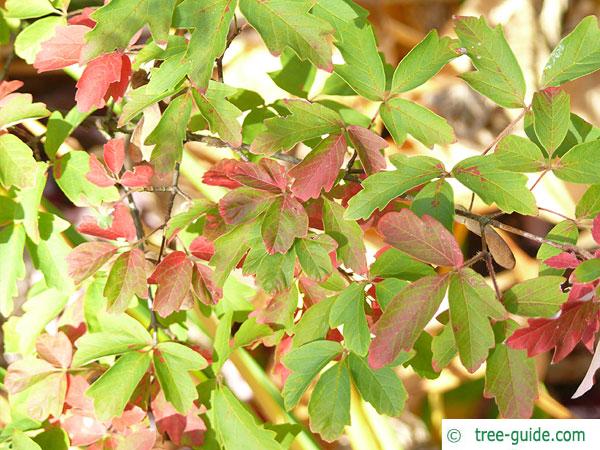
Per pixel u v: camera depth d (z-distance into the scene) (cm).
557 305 89
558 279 89
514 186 90
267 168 92
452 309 87
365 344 91
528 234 91
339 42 94
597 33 92
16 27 106
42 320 104
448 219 90
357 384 93
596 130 94
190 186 125
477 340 87
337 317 91
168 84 90
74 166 99
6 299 100
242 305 105
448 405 121
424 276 91
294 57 102
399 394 93
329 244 91
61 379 100
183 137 91
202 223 104
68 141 124
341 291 93
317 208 94
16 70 135
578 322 89
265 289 90
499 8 140
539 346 89
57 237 102
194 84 90
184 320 106
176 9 88
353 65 94
